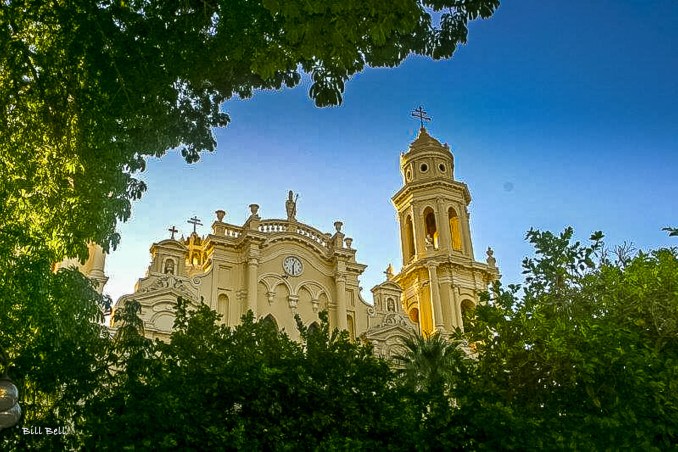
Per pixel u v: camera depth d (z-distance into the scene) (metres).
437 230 43.22
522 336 12.91
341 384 13.84
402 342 36.00
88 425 12.17
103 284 28.95
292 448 12.62
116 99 11.12
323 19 8.81
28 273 10.72
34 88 11.29
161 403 12.05
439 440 12.60
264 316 34.12
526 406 12.91
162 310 30.69
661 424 11.68
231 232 36.59
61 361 13.30
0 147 11.28
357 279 37.97
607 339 11.97
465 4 11.66
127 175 12.41
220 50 11.20
